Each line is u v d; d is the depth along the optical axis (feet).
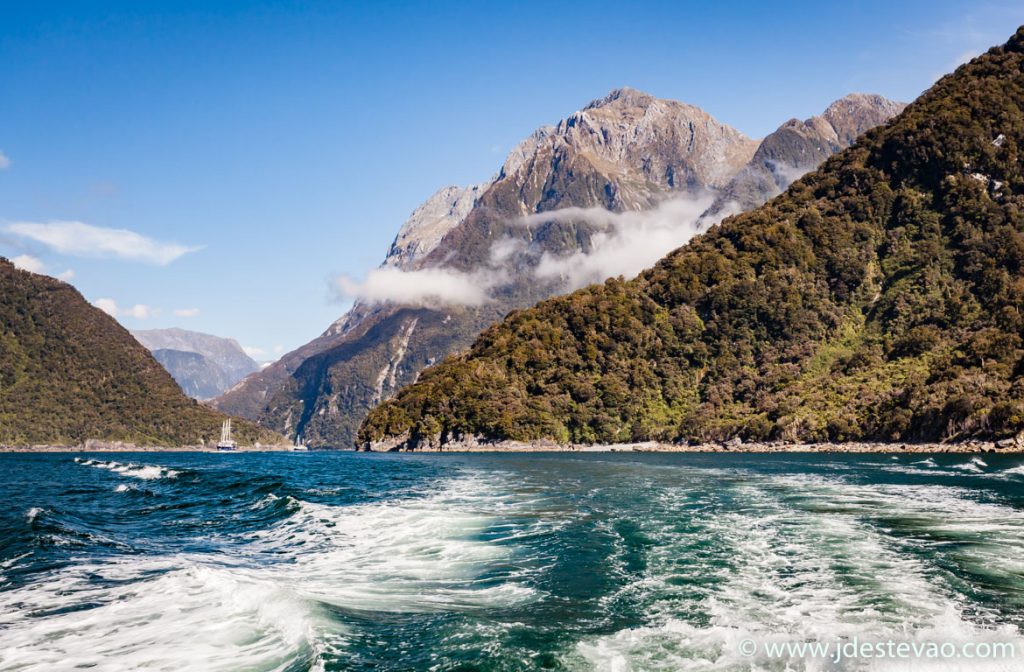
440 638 55.06
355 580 76.28
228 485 189.88
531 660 50.29
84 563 83.61
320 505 138.92
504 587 72.49
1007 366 401.90
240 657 51.37
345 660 50.39
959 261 590.96
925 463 284.20
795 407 515.50
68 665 50.26
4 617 60.95
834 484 181.16
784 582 72.95
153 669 49.34
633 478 213.66
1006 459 303.89
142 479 231.09
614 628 57.82
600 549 91.40
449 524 113.60
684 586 71.67
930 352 511.40
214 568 79.36
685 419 603.26
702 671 48.44
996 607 63.36
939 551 87.45
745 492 162.30
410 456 511.81
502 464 333.62
